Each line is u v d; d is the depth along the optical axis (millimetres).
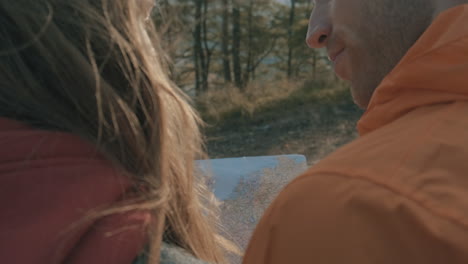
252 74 11203
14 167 410
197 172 864
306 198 483
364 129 652
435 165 449
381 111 610
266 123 7504
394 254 406
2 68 444
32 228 393
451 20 570
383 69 681
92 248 422
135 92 494
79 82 458
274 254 494
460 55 536
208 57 11141
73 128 454
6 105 445
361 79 714
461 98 526
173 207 594
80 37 463
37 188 408
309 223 464
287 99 8484
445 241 389
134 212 469
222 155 6434
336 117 7316
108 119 474
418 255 398
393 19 642
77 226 411
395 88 599
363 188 448
